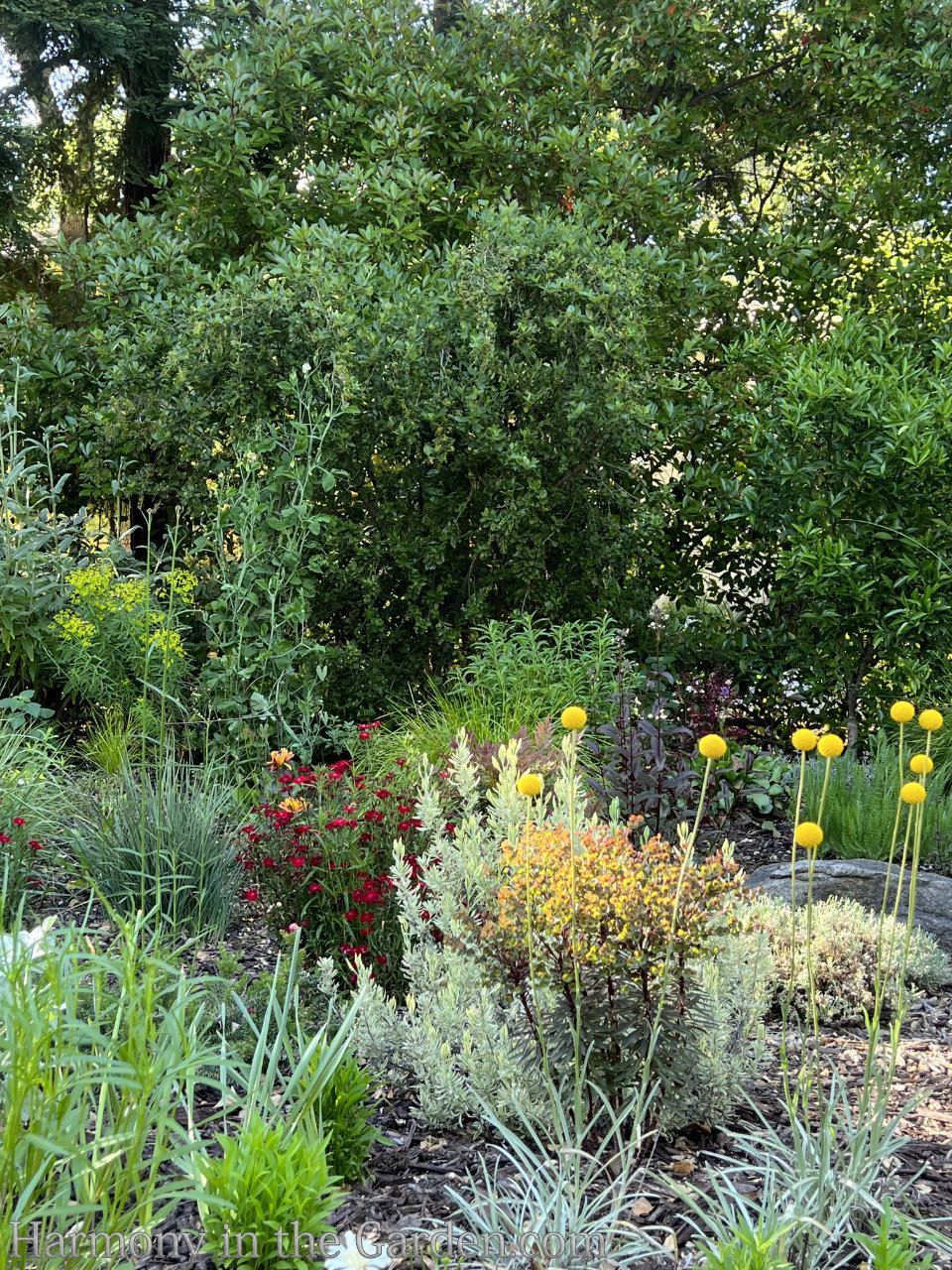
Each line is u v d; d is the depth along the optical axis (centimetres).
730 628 859
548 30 1036
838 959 407
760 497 770
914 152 1021
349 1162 257
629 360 749
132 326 818
